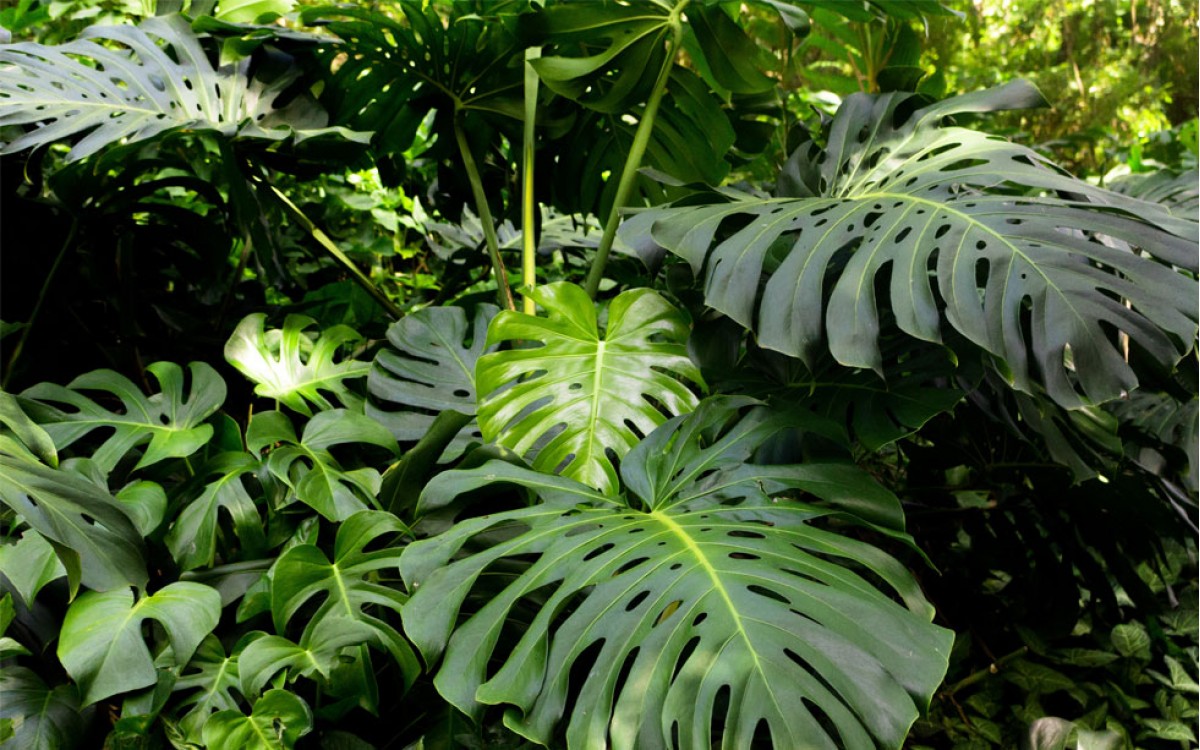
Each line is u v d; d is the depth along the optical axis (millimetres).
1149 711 1983
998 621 2127
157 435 1476
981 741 1773
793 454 1423
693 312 1580
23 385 1987
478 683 994
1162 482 1797
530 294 1518
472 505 1484
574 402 1493
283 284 2205
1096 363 1087
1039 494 1912
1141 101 7258
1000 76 6566
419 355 1715
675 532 1146
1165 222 1267
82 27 2797
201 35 1996
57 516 1156
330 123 2168
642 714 899
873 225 1353
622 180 1884
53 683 1239
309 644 1181
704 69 2139
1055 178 1391
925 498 2152
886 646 917
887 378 1488
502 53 1981
